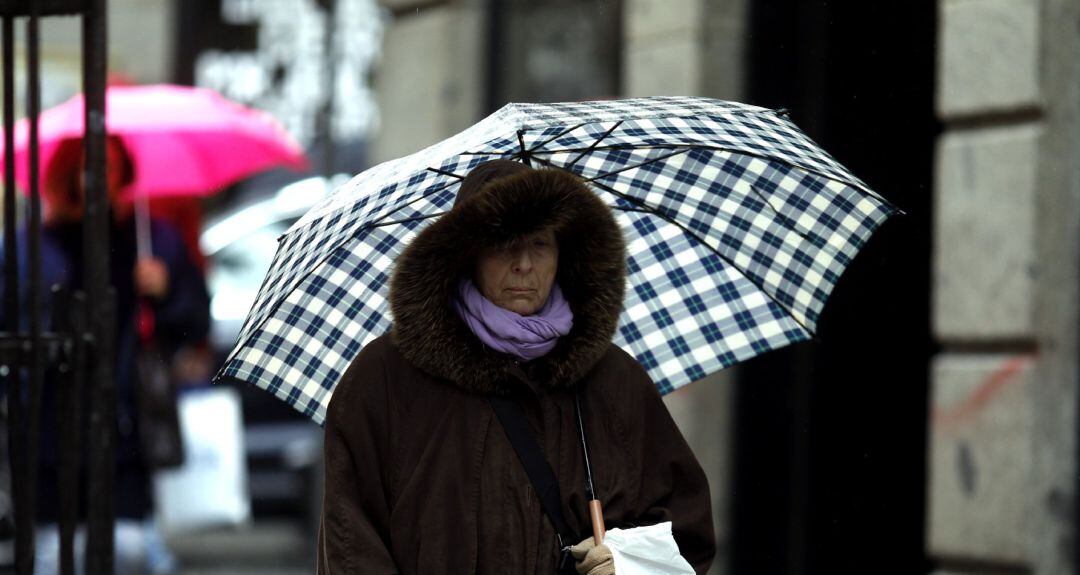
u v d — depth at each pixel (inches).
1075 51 801.6
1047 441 803.4
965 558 834.2
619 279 447.5
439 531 431.5
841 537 929.5
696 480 463.5
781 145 477.1
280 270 478.6
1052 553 799.7
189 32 1953.7
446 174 486.3
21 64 1368.1
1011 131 820.6
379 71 1353.3
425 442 440.1
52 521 842.2
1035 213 806.5
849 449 924.6
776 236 518.9
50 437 831.7
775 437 967.6
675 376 521.0
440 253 434.3
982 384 825.5
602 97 1123.3
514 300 440.1
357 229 448.5
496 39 1237.7
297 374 510.3
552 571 433.7
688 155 522.9
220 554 1402.6
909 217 880.3
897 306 890.1
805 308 514.6
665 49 1039.6
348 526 431.8
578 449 446.0
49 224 868.0
